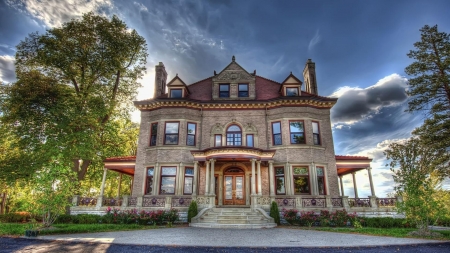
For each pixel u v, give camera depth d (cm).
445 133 2200
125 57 2503
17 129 1988
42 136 2072
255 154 1850
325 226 1557
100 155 2656
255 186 1973
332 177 2036
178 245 900
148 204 1780
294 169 2009
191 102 2197
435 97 2341
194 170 1888
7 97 2027
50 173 1313
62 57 2173
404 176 1313
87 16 2333
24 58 2241
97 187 3550
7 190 2317
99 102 2227
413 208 1250
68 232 1204
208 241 998
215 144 2162
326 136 2141
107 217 1608
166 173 2048
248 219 1552
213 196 1753
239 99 2302
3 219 1788
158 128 2156
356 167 2078
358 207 1739
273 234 1213
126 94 2734
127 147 3212
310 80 2481
